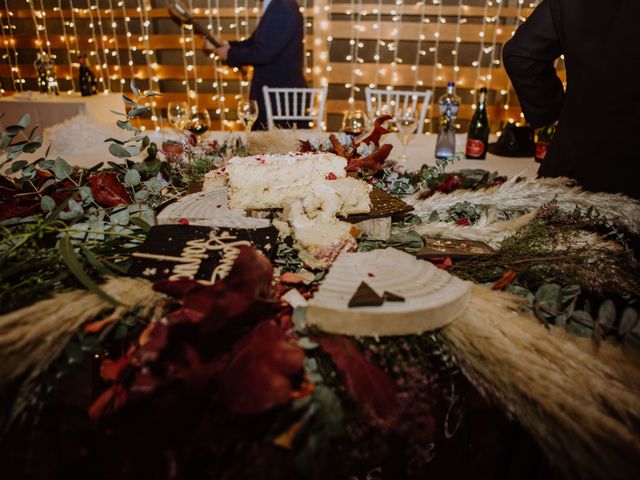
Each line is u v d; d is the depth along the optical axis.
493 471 0.79
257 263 0.59
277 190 0.94
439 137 1.99
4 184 0.98
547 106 1.73
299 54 3.30
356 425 0.55
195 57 4.68
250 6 4.42
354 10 4.34
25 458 0.60
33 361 0.53
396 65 4.52
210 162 1.26
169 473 0.50
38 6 4.70
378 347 0.61
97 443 0.53
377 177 1.23
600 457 0.47
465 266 0.80
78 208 0.81
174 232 0.79
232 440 0.52
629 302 0.79
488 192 1.02
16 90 5.06
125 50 4.78
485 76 4.46
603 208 0.95
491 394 0.58
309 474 0.50
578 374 0.57
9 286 0.65
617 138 1.33
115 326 0.66
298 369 0.53
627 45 1.26
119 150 1.00
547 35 1.53
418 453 0.58
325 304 0.60
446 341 0.63
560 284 0.77
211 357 0.55
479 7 4.25
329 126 4.80
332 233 0.79
